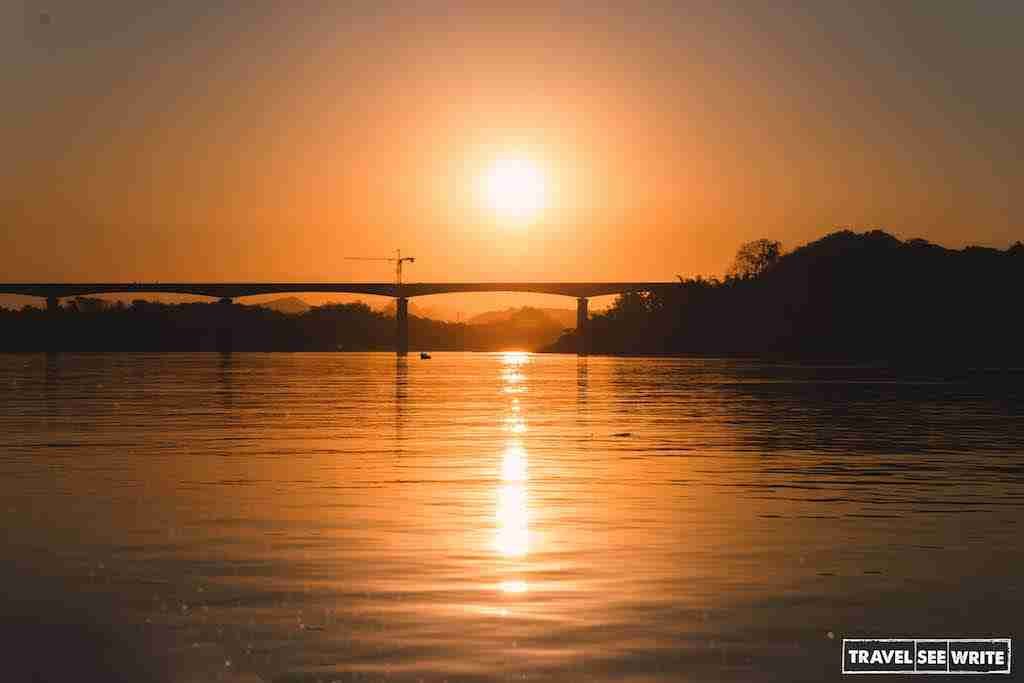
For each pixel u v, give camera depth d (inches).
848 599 1095.0
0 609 1056.2
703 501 1718.8
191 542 1365.7
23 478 1974.7
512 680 871.1
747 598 1096.8
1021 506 1670.8
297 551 1310.3
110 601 1081.4
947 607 1068.5
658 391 5762.8
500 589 1128.2
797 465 2234.3
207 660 914.1
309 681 869.2
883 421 3535.9
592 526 1486.2
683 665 904.3
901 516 1578.5
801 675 885.2
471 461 2277.3
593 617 1030.4
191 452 2448.3
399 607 1061.8
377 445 2630.4
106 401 4630.9
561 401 4778.5
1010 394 5378.9
